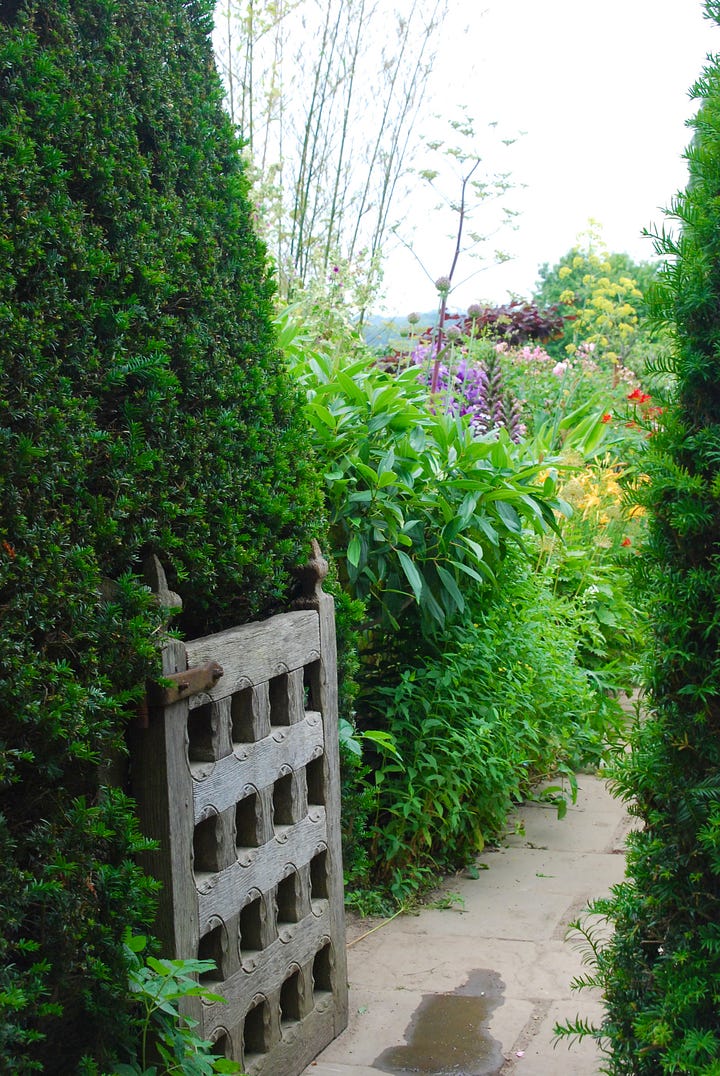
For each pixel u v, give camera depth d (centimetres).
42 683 157
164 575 198
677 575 192
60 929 159
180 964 184
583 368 922
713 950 184
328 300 578
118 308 187
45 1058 171
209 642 210
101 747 173
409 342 624
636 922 203
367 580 376
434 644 393
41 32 173
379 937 325
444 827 367
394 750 334
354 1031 266
